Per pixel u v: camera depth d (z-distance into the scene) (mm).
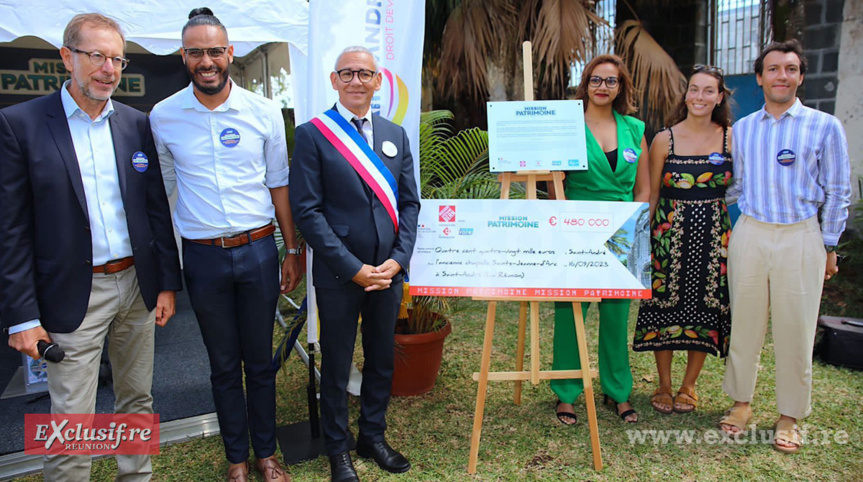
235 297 2197
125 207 1902
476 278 2410
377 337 2330
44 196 1751
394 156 2252
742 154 2576
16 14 2648
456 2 4895
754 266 2539
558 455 2533
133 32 2881
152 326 2080
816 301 2486
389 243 2215
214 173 2074
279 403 3061
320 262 2207
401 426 2793
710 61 5816
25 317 1732
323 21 2625
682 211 2689
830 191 2412
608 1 5922
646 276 2379
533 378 2412
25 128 1728
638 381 3271
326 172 2129
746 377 2670
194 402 3018
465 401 3059
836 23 4988
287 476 2334
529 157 2412
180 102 2064
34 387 3084
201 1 2996
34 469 2396
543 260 2391
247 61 6004
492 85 5500
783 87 2398
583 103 2678
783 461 2457
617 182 2594
